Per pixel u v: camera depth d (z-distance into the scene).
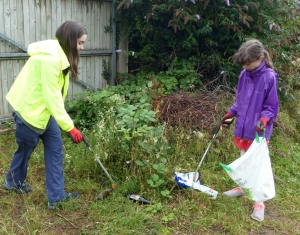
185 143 4.13
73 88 5.47
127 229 2.78
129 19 5.83
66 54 2.77
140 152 3.51
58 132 2.93
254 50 2.83
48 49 2.66
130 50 6.27
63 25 2.75
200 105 4.67
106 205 3.07
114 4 5.61
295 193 3.55
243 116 3.08
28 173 3.61
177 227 2.87
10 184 3.20
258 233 2.89
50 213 2.99
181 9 5.18
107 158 3.67
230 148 4.17
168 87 5.14
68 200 3.11
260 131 2.97
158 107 4.32
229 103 4.83
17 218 2.91
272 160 4.22
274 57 5.23
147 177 3.36
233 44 5.56
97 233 2.74
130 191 3.30
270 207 3.30
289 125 5.05
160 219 2.94
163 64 5.95
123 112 3.58
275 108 2.94
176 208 3.09
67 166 3.69
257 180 2.88
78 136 2.81
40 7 4.82
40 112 2.71
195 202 3.21
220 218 3.02
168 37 5.72
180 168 3.61
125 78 5.96
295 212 3.21
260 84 2.94
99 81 5.82
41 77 2.63
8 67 4.71
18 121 2.79
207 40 5.42
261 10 5.46
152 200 3.19
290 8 5.76
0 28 4.50
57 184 3.00
